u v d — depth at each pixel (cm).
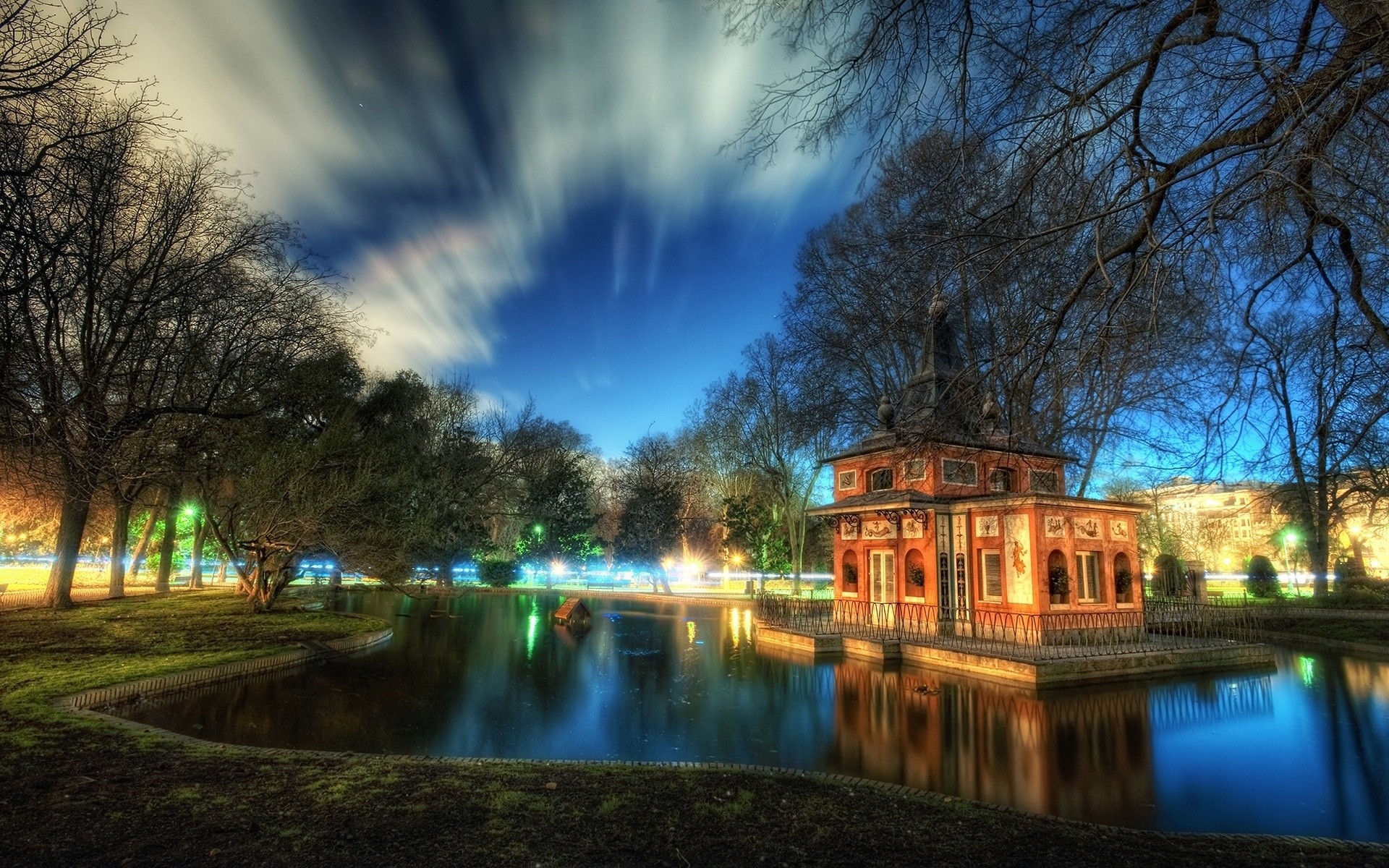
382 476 2669
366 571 2727
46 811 599
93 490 1293
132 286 1596
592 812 656
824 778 859
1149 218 521
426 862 518
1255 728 1288
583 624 2955
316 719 1223
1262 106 489
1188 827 834
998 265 557
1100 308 561
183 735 1016
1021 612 2042
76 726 934
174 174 1888
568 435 6053
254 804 640
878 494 2509
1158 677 1777
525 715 1313
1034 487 2122
